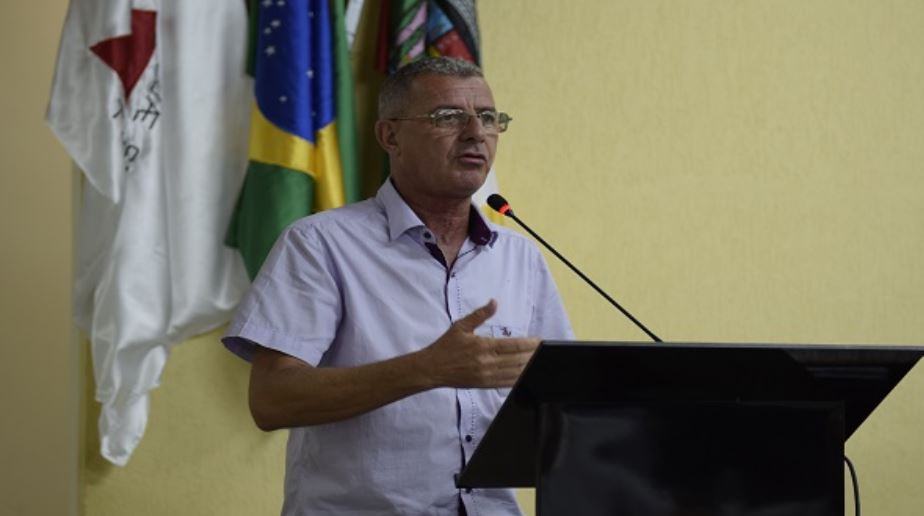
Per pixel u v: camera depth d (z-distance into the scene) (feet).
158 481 13.84
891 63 17.21
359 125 14.75
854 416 7.80
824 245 16.76
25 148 21.13
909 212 17.12
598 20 16.11
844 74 17.02
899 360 7.32
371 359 9.57
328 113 13.85
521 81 15.72
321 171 13.75
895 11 17.28
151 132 13.53
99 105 13.33
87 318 13.61
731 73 16.60
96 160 13.26
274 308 9.55
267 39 13.79
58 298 21.18
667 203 16.19
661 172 16.20
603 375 7.06
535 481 7.52
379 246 9.95
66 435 21.01
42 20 21.18
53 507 20.97
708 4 16.60
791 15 16.89
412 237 10.00
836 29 17.04
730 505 7.30
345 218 10.01
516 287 10.43
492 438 7.57
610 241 15.92
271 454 14.29
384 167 14.60
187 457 13.96
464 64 10.12
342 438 9.43
